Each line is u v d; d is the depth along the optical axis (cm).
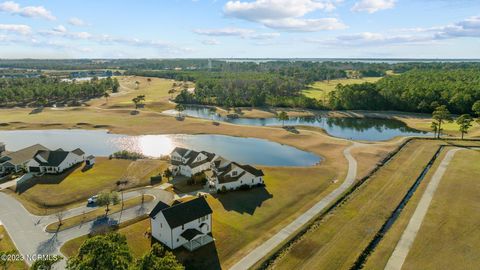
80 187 6994
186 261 4419
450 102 15338
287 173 7938
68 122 14162
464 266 4272
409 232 5081
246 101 18350
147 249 4750
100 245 3222
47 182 7300
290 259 4450
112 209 5981
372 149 9912
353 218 5544
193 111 17512
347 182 7231
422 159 8694
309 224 5394
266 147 10712
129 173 7850
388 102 16650
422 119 14638
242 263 4391
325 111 16712
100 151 10294
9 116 15325
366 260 4419
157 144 11088
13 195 6644
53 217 5672
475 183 6981
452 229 5156
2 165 7900
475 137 11031
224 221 5550
